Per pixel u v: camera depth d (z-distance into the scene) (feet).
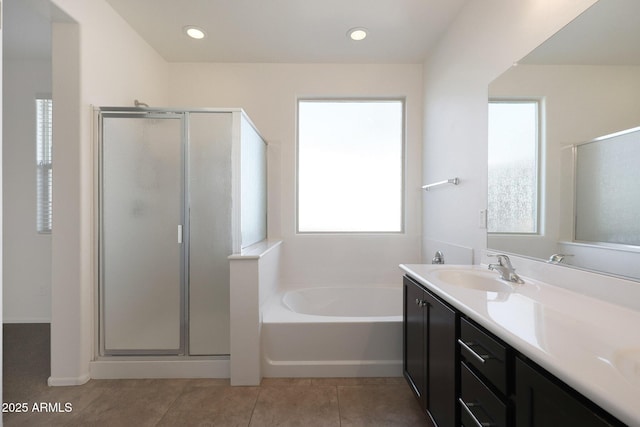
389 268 10.03
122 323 6.70
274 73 9.93
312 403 5.75
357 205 10.41
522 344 2.41
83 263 6.34
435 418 4.39
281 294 8.79
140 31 8.14
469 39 6.72
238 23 7.82
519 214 5.03
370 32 8.16
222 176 6.73
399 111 10.34
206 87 9.88
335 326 6.66
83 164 6.31
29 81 9.84
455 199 7.37
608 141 3.49
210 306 6.72
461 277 5.50
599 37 3.59
